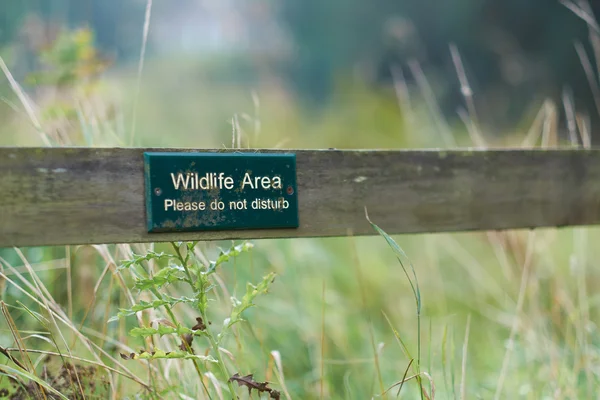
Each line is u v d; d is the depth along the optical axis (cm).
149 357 143
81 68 281
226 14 906
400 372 252
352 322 301
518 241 295
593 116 853
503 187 187
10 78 194
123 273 203
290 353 256
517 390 229
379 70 1095
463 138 576
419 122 535
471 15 1151
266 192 150
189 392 185
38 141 281
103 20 619
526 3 1110
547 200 192
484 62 1115
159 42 865
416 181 175
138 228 140
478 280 339
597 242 396
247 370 203
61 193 135
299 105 781
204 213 144
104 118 248
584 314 239
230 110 577
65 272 216
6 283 207
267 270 286
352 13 1237
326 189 163
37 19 337
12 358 157
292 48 973
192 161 143
